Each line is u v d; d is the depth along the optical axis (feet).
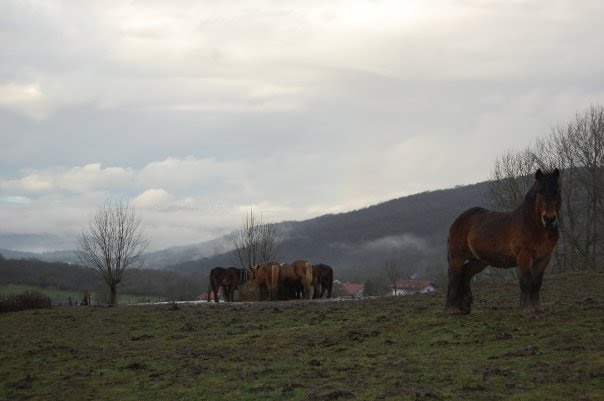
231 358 39.22
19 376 38.65
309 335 44.42
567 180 135.54
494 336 36.50
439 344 36.73
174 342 48.42
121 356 43.45
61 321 68.39
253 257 147.95
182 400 29.73
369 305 61.93
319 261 357.20
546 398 24.57
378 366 32.89
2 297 97.81
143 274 227.81
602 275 75.46
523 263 40.19
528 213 39.42
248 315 61.21
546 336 35.32
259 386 30.66
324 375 32.12
